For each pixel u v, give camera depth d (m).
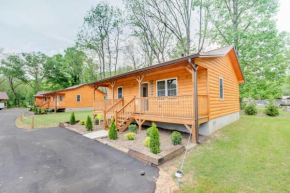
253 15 13.07
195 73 5.45
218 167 3.62
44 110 20.73
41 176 3.36
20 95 44.22
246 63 13.05
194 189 2.78
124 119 7.77
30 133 7.96
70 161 4.18
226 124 8.40
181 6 15.46
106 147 5.37
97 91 25.70
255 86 13.09
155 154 4.04
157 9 15.80
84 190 2.82
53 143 6.00
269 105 11.89
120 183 3.04
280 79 12.77
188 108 5.85
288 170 3.43
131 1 16.44
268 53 12.45
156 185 2.94
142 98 7.53
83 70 31.83
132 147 5.12
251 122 9.01
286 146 4.85
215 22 14.15
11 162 4.16
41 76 37.22
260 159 4.00
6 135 7.57
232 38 13.35
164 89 8.32
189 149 4.79
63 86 34.88
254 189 2.79
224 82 8.48
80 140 6.35
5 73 33.19
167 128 7.74
